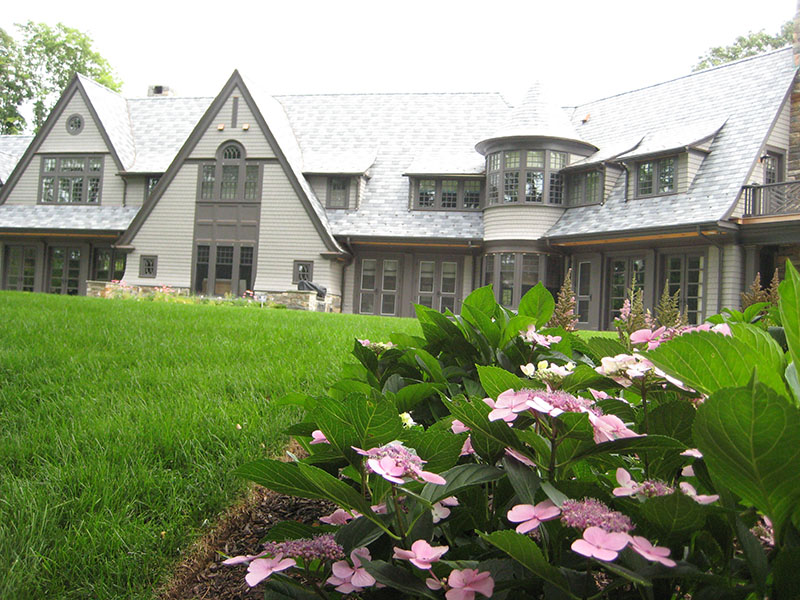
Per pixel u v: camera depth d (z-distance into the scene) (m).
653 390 1.41
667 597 1.13
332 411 1.15
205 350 5.36
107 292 20.48
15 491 2.50
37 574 2.05
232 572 2.24
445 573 1.22
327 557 1.11
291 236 21.19
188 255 21.83
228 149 21.81
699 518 0.95
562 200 19.66
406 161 23.09
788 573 0.91
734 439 0.87
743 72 18.98
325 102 25.73
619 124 20.95
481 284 20.44
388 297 21.72
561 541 1.21
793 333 1.03
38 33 39.62
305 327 7.37
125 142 24.94
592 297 18.67
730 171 16.36
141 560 2.20
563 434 1.18
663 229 16.14
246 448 3.01
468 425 1.27
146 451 2.96
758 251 15.77
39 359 4.80
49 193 24.48
